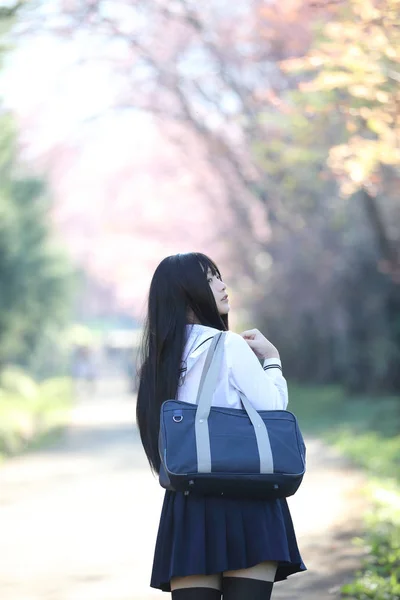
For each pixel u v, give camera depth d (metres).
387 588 7.27
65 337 42.38
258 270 34.16
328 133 13.38
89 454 20.12
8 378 30.19
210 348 4.28
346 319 30.00
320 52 9.42
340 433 21.80
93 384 51.38
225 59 25.05
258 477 4.01
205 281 4.43
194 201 43.50
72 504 12.70
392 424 22.53
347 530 10.28
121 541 9.88
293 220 27.84
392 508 11.16
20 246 26.30
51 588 7.83
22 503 12.91
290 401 31.98
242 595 4.13
